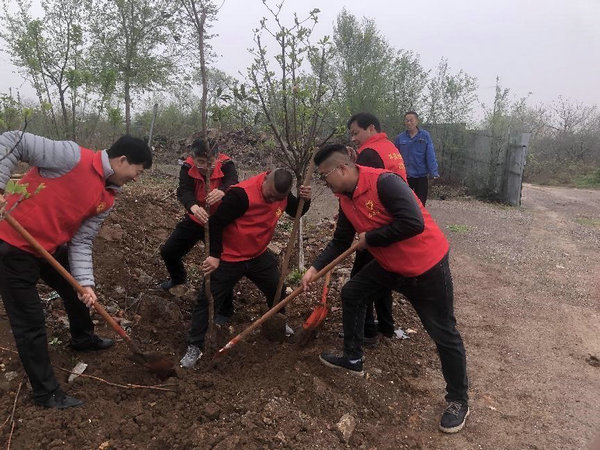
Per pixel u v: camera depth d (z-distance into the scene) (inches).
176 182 421.7
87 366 145.9
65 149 119.5
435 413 147.9
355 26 614.5
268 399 132.0
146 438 120.4
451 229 372.2
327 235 301.1
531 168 866.1
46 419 120.7
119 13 501.4
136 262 216.8
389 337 186.9
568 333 205.5
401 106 610.9
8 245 118.3
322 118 196.1
